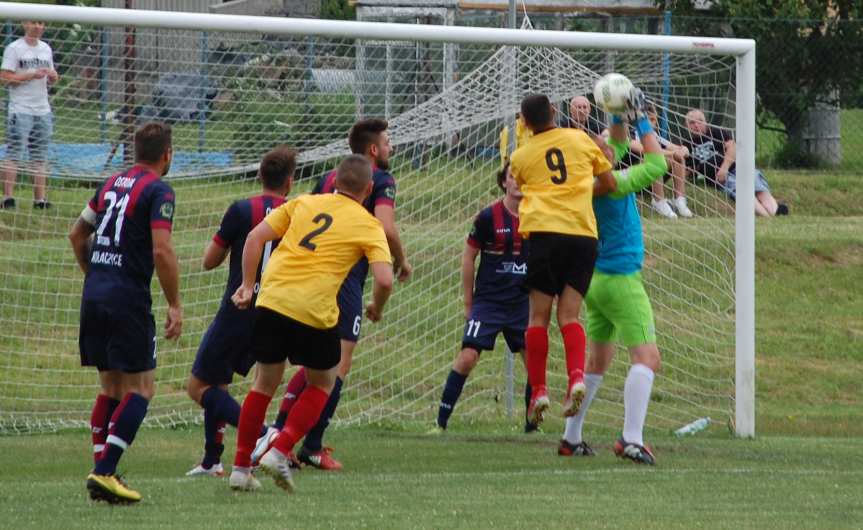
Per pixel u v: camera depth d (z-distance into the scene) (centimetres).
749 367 3266
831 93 6253
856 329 4400
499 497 2161
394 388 3731
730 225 3866
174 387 3641
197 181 3872
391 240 2639
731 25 6319
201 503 2062
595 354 2759
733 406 3556
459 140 4047
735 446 3003
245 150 3731
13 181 3803
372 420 3506
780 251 4919
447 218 4062
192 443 3034
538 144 2536
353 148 2694
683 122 3825
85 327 2153
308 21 3136
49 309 3809
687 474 2480
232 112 3703
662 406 3666
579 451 2823
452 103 3794
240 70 3684
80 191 3891
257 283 2481
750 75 3284
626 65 3878
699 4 6650
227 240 2498
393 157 4031
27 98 3669
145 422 3359
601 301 2655
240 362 2480
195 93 3681
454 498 2142
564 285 2519
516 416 3631
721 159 3838
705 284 3966
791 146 6372
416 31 3192
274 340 2088
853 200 5897
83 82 3691
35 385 3572
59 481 2398
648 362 2655
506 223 3141
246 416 2156
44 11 2992
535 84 3753
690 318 4006
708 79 3897
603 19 6569
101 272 2139
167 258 2127
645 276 4025
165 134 2220
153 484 2298
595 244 2520
